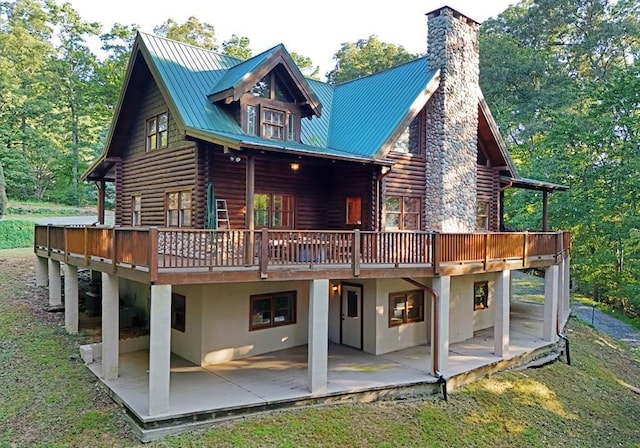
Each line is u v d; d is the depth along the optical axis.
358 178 14.54
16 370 10.48
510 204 29.92
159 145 14.73
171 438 7.82
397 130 14.09
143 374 10.17
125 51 37.66
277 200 14.41
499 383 11.72
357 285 13.27
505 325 12.85
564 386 12.46
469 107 16.72
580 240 27.58
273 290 12.80
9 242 24.20
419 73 16.22
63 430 8.23
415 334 13.88
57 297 14.55
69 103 38.06
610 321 24.03
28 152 36.94
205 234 8.60
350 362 11.92
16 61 36.78
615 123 24.48
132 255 8.64
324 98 18.41
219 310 11.61
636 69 23.67
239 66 14.31
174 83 13.16
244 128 13.16
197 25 41.50
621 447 9.92
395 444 8.42
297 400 9.19
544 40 40.50
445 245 11.35
